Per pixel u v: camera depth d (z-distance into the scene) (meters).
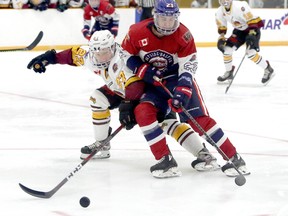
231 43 19.19
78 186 8.57
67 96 17.28
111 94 9.81
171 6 8.41
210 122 9.04
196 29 32.47
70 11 30.48
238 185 8.30
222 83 19.70
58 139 11.74
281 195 8.02
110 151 10.76
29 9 29.78
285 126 12.92
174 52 8.96
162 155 8.95
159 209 7.48
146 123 8.82
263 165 9.64
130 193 8.18
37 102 16.25
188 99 8.77
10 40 29.80
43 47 30.28
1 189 8.45
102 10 23.16
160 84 8.84
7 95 17.52
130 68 9.04
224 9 18.62
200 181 8.73
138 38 8.87
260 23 18.33
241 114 14.34
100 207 7.59
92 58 9.21
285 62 25.64
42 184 8.71
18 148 11.02
